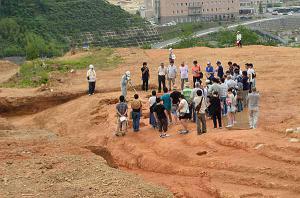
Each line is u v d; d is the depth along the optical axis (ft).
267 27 537.65
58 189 48.78
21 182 51.24
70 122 100.94
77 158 60.85
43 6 358.43
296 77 114.62
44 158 61.05
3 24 313.73
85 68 147.43
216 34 413.59
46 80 137.18
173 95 83.35
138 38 395.14
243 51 151.23
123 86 99.91
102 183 51.16
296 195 51.60
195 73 98.22
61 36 338.54
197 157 64.90
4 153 63.82
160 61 149.79
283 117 81.35
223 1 540.93
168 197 49.57
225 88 83.25
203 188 57.31
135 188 50.19
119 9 413.80
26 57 278.87
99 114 99.60
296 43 443.73
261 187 54.75
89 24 372.38
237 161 60.18
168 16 515.91
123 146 77.77
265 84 110.63
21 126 106.01
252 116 74.08
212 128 77.41
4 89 127.65
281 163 57.82
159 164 66.90
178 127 80.94
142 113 91.45
